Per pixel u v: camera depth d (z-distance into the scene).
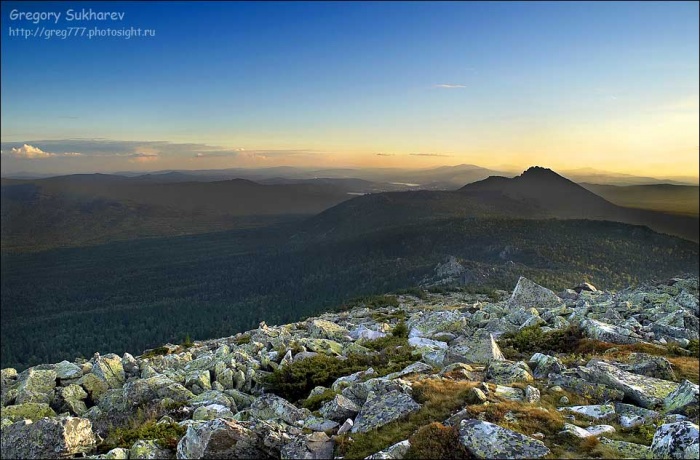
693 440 12.29
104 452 17.41
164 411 23.19
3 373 31.47
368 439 15.35
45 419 17.84
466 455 13.12
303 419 19.80
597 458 12.93
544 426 14.97
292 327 55.97
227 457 15.48
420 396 17.92
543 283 177.00
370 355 31.44
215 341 57.47
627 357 25.06
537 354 24.88
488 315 43.44
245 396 26.72
